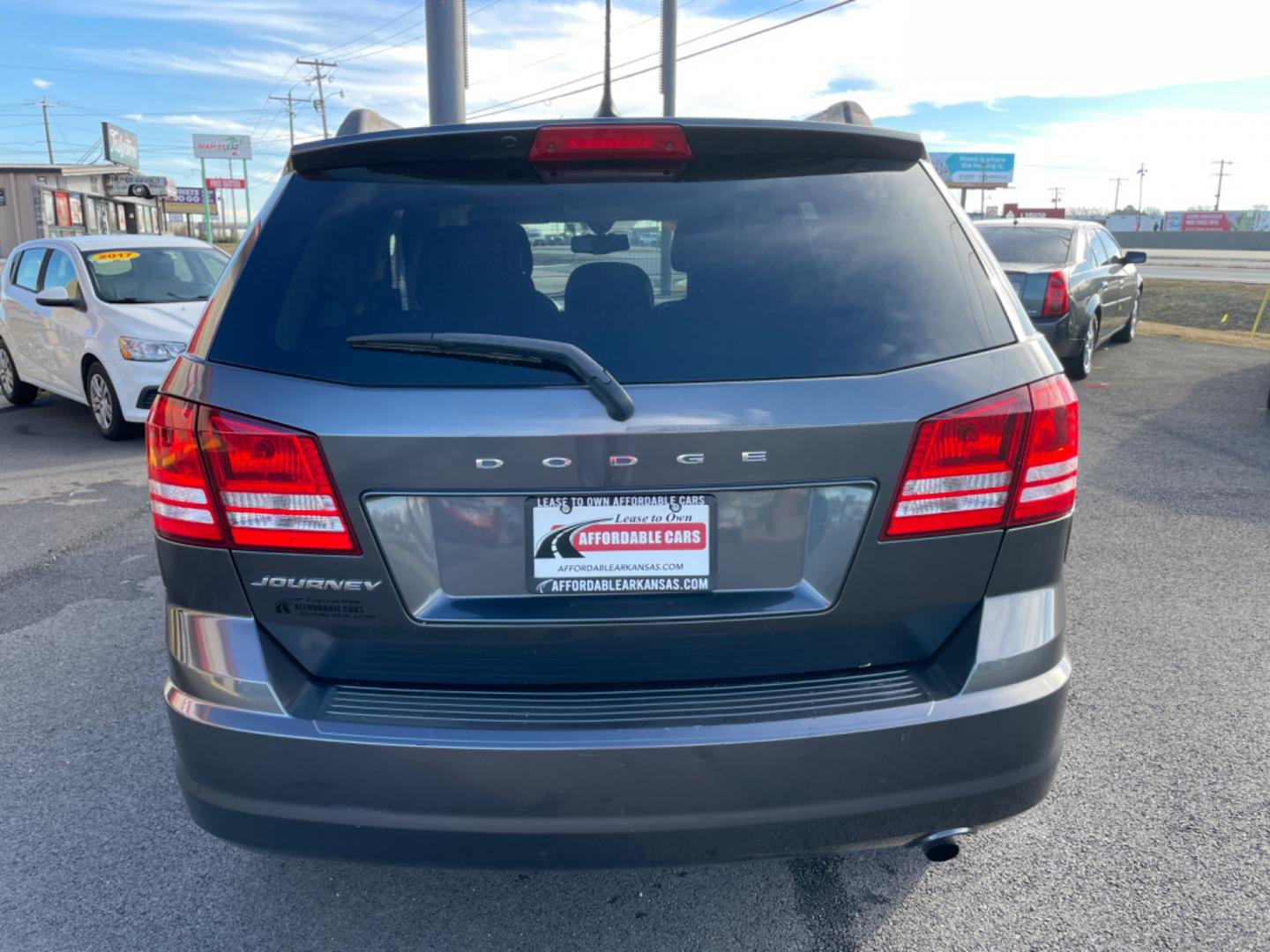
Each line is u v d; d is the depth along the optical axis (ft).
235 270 6.86
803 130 6.98
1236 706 11.57
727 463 6.13
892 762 6.35
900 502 6.31
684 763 6.14
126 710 11.93
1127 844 8.93
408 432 6.08
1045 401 6.56
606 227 6.72
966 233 7.13
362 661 6.47
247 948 7.79
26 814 9.70
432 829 6.26
